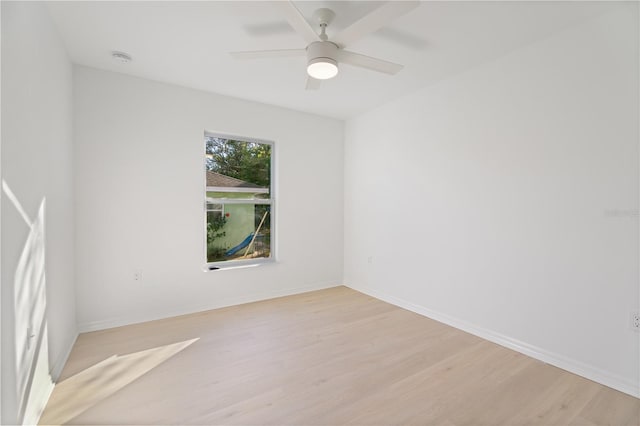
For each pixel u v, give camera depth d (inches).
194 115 127.7
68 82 98.7
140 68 109.3
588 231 80.9
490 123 103.0
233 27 84.7
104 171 110.4
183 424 63.4
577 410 68.3
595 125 79.3
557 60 86.4
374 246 153.2
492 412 67.6
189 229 127.6
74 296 103.7
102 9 76.6
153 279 120.1
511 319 97.7
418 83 121.8
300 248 159.2
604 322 78.0
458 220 113.5
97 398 71.6
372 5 75.0
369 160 156.0
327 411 67.6
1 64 50.1
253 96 136.4
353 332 109.4
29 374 60.6
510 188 97.6
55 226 81.4
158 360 88.9
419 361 89.3
